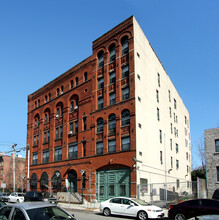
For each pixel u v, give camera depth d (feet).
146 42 115.65
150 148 103.71
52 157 132.57
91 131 110.32
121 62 105.09
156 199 100.17
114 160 96.17
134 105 94.89
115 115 101.24
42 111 150.51
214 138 88.33
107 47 112.68
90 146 109.40
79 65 127.44
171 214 56.24
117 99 101.81
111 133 101.40
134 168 88.99
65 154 123.24
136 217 62.69
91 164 106.22
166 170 119.96
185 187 151.33
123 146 95.35
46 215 27.20
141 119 98.17
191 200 55.77
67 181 118.52
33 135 155.84
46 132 144.15
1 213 29.40
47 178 131.85
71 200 106.73
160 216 59.77
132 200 63.72
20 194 118.21
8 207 29.22
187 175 162.09
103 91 109.91
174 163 136.15
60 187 121.90
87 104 116.26
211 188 84.84
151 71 117.60
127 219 60.54
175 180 132.98
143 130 98.73
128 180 90.38
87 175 106.73
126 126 95.86
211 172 86.28
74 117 123.95
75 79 129.39
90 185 96.58
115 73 106.93
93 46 119.75
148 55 116.06
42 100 153.28
